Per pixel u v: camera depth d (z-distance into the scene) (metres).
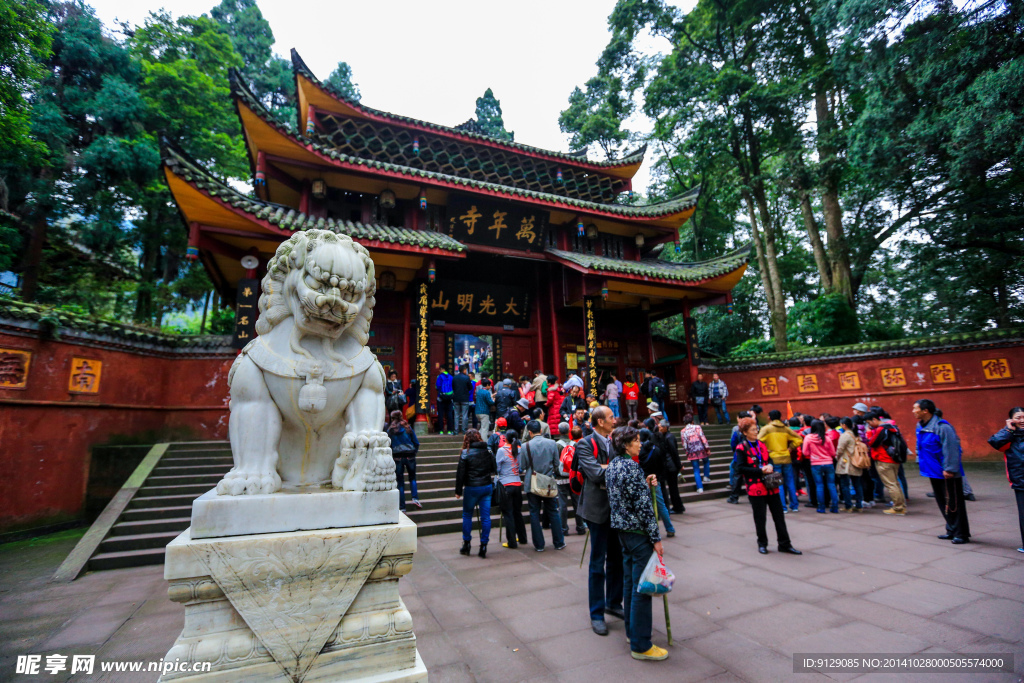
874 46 12.38
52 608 4.56
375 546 2.16
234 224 10.18
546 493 6.23
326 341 2.50
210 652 1.88
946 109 11.66
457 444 10.47
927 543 6.01
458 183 12.78
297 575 2.03
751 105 17.33
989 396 12.64
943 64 11.06
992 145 10.31
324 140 13.72
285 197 13.55
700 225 24.19
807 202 18.64
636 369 17.31
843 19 12.47
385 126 14.44
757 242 18.94
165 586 5.22
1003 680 3.00
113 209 14.16
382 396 2.67
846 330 16.53
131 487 7.42
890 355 13.98
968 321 16.81
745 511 8.29
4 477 7.23
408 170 12.37
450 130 14.89
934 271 14.98
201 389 10.38
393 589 2.24
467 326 15.29
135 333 9.50
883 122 12.85
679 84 17.95
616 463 3.60
